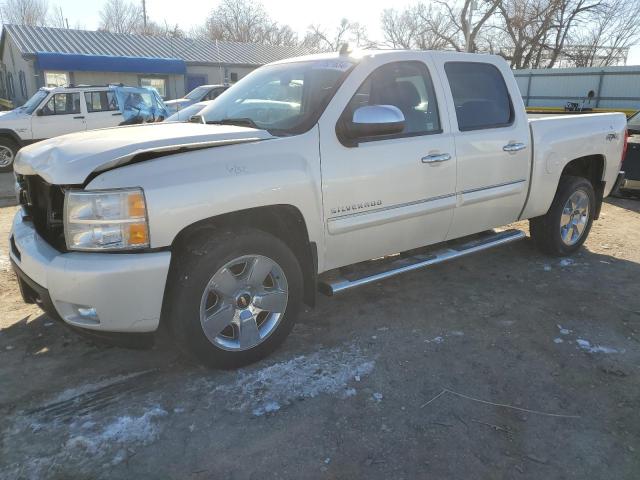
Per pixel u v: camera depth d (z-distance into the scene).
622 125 5.69
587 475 2.49
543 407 2.99
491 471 2.51
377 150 3.64
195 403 2.98
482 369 3.37
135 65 23.94
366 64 3.70
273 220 3.43
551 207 5.22
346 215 3.56
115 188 2.73
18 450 2.60
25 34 25.31
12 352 3.52
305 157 3.32
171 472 2.48
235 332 3.28
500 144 4.41
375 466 2.53
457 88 4.25
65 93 12.67
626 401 3.06
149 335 3.02
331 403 2.99
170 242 2.85
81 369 3.32
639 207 8.11
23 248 3.08
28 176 3.25
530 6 37.22
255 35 51.16
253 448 2.63
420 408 2.96
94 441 2.67
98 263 2.74
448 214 4.19
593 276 4.99
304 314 4.14
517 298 4.46
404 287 4.70
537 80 27.66
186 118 4.57
